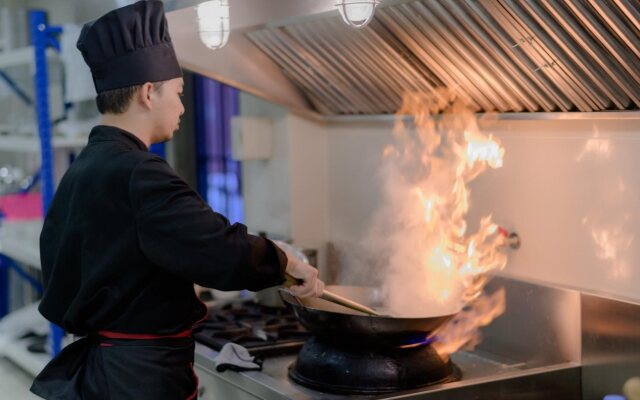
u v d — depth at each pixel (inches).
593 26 68.9
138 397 68.1
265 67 114.6
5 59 153.7
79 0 96.3
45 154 131.6
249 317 107.7
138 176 66.0
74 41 131.2
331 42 98.0
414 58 91.7
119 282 68.0
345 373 79.4
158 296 68.6
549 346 90.1
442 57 87.4
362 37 92.9
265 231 130.0
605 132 83.5
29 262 136.6
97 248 67.9
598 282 85.4
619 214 82.6
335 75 106.0
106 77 69.6
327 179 125.4
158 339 69.7
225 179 179.6
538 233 92.1
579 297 86.0
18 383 126.6
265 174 129.0
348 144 120.0
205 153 185.5
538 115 86.4
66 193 71.6
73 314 69.3
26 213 159.9
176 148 184.9
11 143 152.0
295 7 80.1
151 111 70.8
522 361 93.7
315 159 125.0
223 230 65.7
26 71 161.5
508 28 76.1
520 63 79.9
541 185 91.3
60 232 72.2
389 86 101.2
